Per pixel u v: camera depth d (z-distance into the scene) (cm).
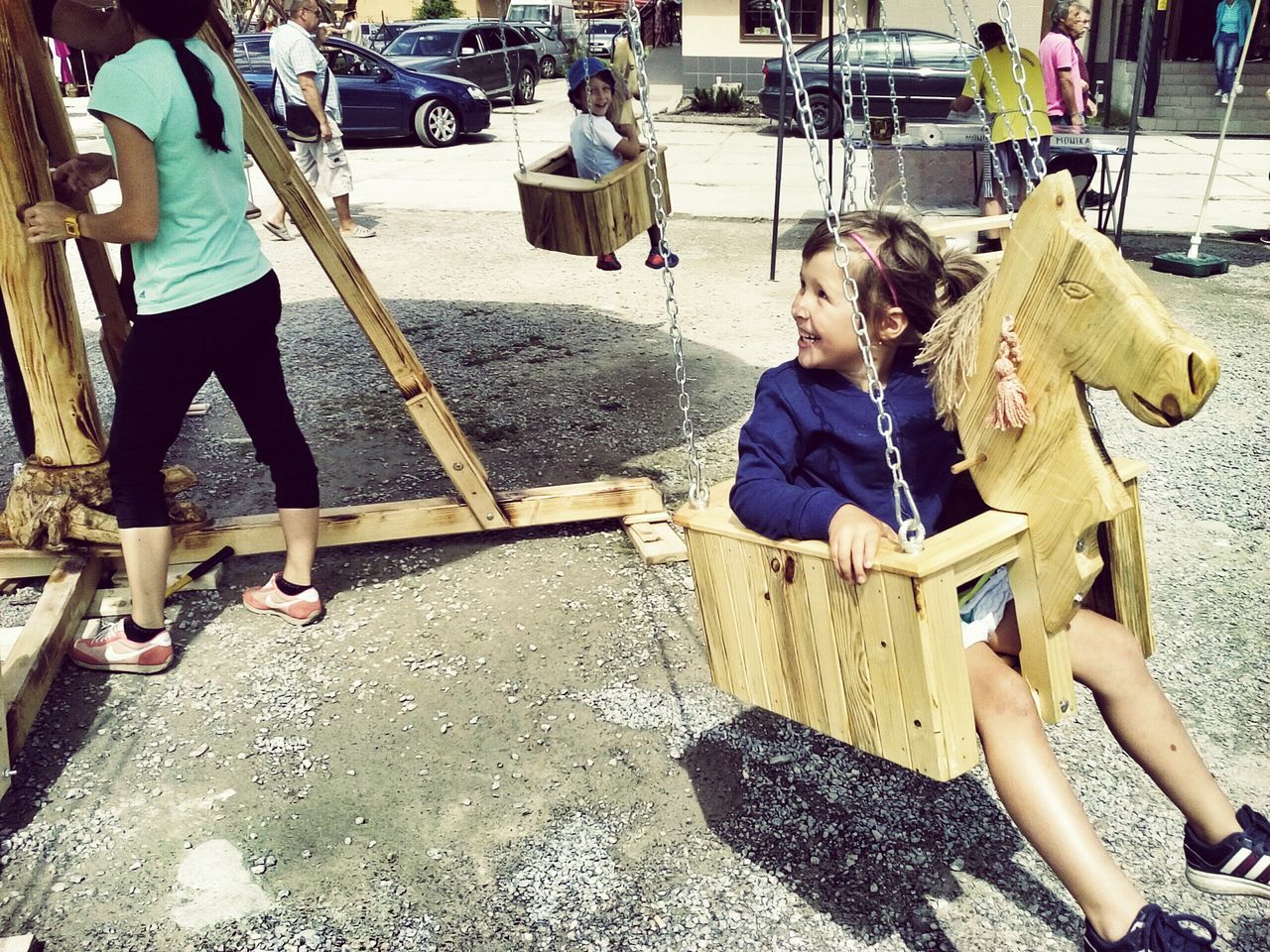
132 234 269
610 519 403
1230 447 465
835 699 187
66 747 280
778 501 182
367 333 352
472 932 221
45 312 316
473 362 589
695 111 1820
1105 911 165
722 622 205
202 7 272
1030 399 172
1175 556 372
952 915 223
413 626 334
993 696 179
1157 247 845
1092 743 276
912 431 194
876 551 170
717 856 240
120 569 350
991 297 176
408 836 248
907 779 263
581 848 243
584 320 666
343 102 1429
